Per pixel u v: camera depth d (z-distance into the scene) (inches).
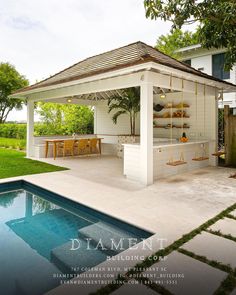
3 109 1198.9
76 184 246.7
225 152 353.1
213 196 205.8
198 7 231.1
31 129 445.1
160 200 194.5
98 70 247.6
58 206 213.5
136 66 210.5
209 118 358.6
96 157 450.9
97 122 552.1
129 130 482.6
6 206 214.5
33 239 150.5
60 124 678.5
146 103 234.5
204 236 129.8
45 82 384.2
